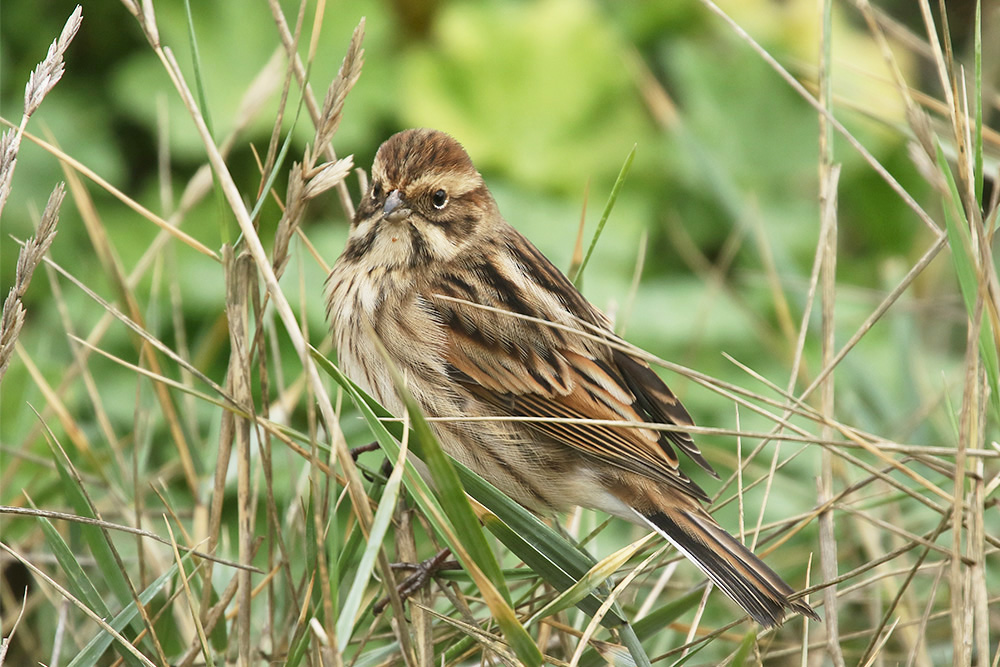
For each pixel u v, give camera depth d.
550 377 8.48
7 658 8.49
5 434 9.92
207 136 6.12
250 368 6.54
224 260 6.46
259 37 12.88
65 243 11.55
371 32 13.27
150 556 7.89
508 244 8.89
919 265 6.62
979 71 6.01
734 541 7.45
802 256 13.27
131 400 10.59
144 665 6.32
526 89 13.50
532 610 7.24
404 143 8.59
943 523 6.30
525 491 8.51
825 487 7.36
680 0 14.27
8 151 6.24
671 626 7.89
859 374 10.23
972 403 6.14
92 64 12.56
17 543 8.41
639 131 13.55
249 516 7.00
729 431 6.00
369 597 7.98
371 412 5.94
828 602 7.02
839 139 13.79
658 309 12.04
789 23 14.26
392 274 8.54
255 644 7.58
